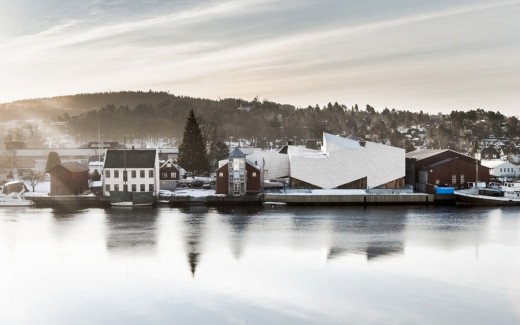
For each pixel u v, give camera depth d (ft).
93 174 533.14
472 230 299.99
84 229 304.09
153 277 207.51
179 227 310.86
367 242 267.80
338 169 443.73
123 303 179.22
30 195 418.51
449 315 169.68
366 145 444.96
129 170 417.49
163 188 467.93
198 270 216.74
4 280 203.62
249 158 478.18
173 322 163.73
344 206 404.57
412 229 303.27
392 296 186.50
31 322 164.35
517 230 299.38
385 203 409.90
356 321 164.66
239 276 208.85
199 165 526.98
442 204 412.36
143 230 301.02
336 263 227.81
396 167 444.55
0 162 637.30
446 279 205.26
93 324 162.50
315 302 180.65
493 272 214.48
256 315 169.27
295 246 258.98
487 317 168.25
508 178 545.85
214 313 170.81
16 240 273.13
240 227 310.65
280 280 204.13
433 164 448.24
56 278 206.08
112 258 235.61
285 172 482.28
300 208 392.68
